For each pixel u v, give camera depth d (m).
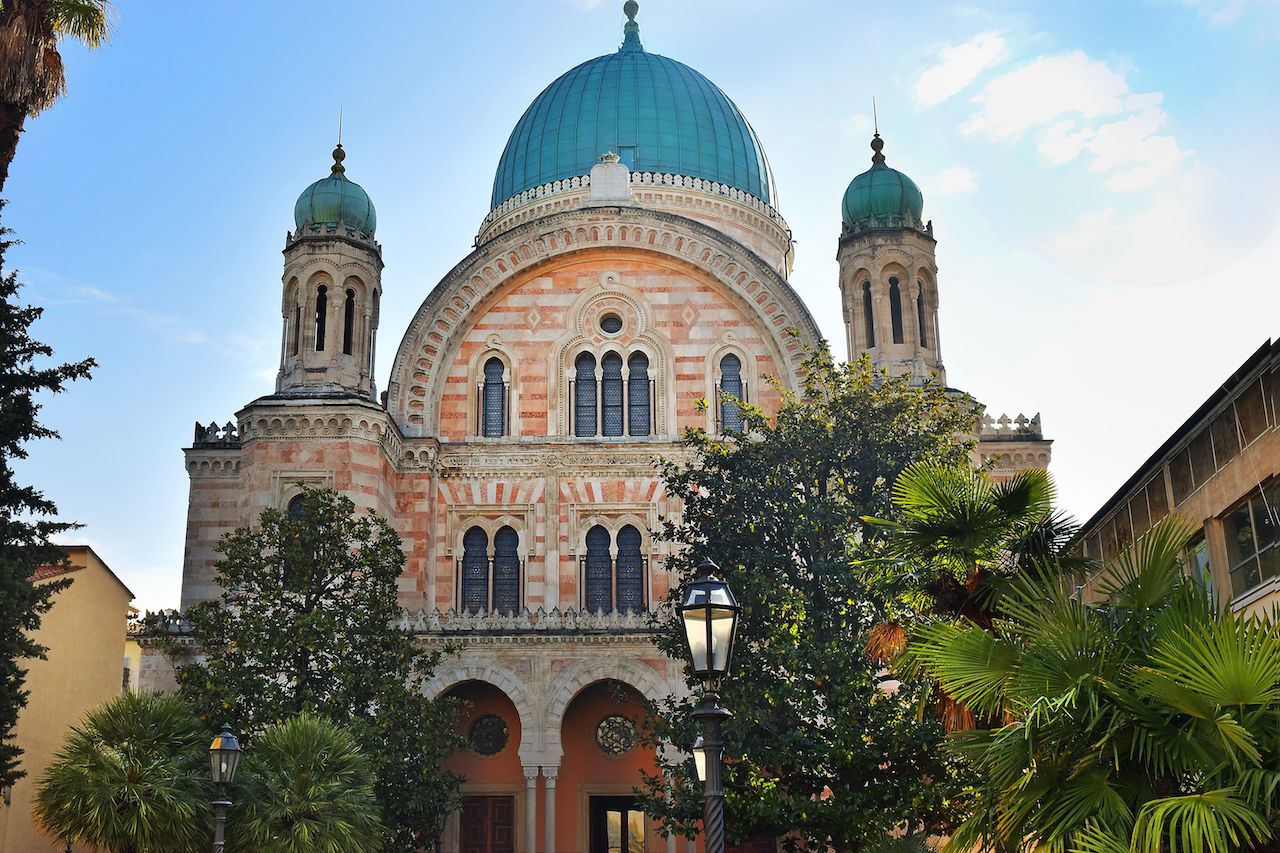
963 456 35.25
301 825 30.58
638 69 66.00
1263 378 23.56
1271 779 15.02
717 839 17.02
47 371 34.88
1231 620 15.88
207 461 51.81
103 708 31.25
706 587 17.77
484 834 48.38
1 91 30.59
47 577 46.50
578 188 61.38
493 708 49.31
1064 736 16.94
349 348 51.78
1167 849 16.06
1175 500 27.88
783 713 33.88
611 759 49.06
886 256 52.78
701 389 53.00
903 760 31.34
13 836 44.19
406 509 50.78
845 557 34.00
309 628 38.72
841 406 36.81
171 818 29.81
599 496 51.59
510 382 53.00
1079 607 18.30
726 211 62.12
